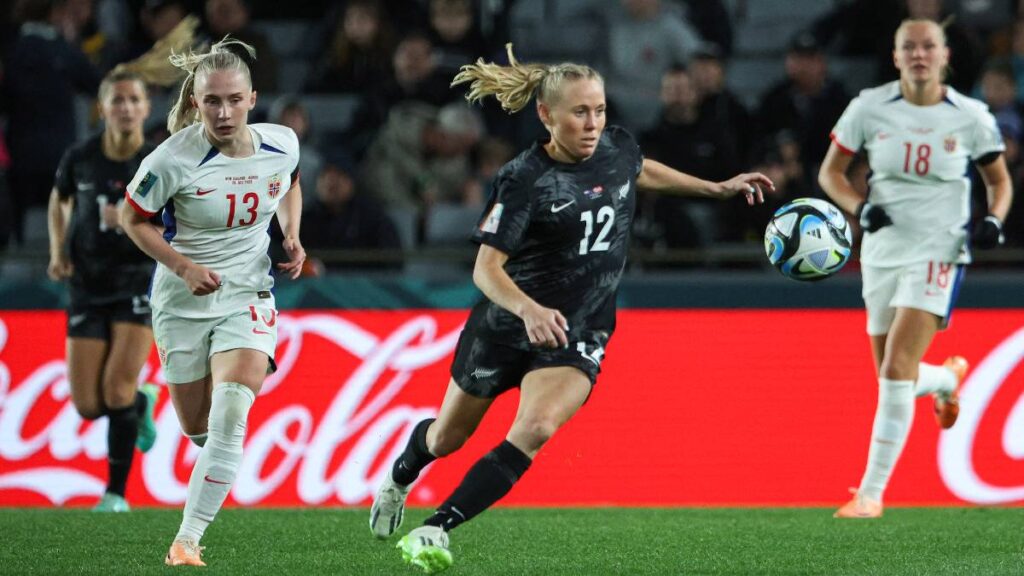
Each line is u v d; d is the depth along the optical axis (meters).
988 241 24.80
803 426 29.66
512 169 17.14
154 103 43.16
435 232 36.31
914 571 18.28
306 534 22.44
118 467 27.05
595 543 21.50
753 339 29.97
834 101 39.00
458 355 18.06
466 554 20.03
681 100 37.22
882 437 25.59
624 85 42.81
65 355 30.31
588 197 17.19
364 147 40.00
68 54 39.00
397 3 43.84
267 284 19.34
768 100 39.31
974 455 29.06
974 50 39.72
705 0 44.84
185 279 17.81
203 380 19.56
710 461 29.62
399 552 20.00
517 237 16.86
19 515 25.44
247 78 18.11
